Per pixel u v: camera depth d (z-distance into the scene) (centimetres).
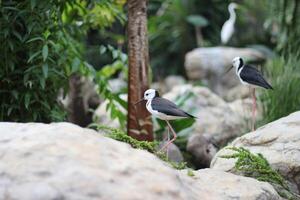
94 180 564
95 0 1129
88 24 1266
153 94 1033
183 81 2383
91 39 2300
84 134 646
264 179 850
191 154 1266
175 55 2706
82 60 1125
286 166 873
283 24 2061
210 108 1495
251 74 1168
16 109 1071
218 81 2177
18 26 1055
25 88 1054
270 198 774
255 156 875
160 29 2680
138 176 590
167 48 2708
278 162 880
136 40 1130
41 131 639
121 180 577
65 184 557
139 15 1124
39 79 1007
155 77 2655
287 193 839
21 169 577
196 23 2569
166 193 579
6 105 1051
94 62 2422
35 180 564
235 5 2606
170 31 2695
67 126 659
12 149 605
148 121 1137
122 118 1267
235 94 1964
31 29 1000
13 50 1035
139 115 1134
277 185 845
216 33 2708
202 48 2378
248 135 962
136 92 1137
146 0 1133
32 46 1029
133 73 1137
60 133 633
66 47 1080
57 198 546
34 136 627
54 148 604
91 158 598
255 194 744
